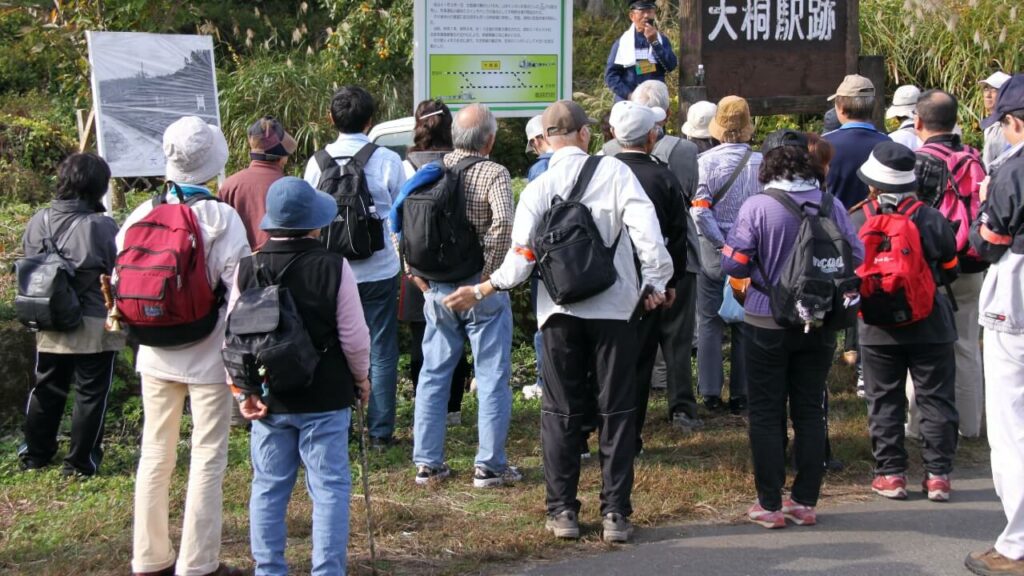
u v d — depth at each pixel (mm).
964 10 13141
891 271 5496
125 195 11391
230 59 15086
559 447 5238
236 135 12672
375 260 6242
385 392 6469
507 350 5973
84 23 11719
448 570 4914
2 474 6117
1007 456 4844
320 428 4316
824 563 5012
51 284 5691
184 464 6219
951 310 5992
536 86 8742
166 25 13289
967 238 6316
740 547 5215
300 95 12961
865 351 5906
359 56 13836
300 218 4262
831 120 7855
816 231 5090
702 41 8812
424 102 6344
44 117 13727
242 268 4332
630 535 5320
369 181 6133
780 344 5273
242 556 5051
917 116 6621
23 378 6836
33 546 5141
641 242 4973
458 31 8438
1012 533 4840
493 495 5879
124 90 8539
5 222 9984
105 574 4820
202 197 4613
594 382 5801
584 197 5074
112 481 6035
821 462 5441
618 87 8570
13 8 13211
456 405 7191
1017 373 4812
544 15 8641
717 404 7453
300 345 4121
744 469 6266
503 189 5641
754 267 5312
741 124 6691
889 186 5621
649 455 6566
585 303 5039
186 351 4539
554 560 5062
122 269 4438
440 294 5816
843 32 9188
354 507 5609
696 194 6656
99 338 5887
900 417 5910
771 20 8953
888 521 5582
